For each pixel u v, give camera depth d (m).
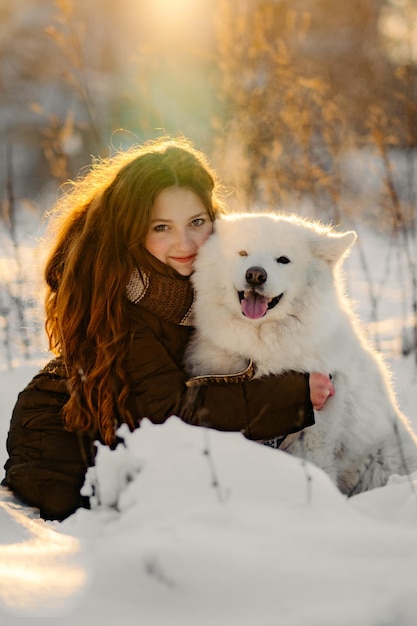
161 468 2.63
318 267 3.80
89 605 1.83
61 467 3.45
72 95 18.84
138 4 19.31
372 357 4.00
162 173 3.65
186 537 2.08
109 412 3.47
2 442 4.56
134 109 10.81
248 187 7.75
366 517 2.42
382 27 16.44
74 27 7.41
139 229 3.60
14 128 18.42
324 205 8.05
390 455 3.89
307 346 3.66
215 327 3.73
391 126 8.94
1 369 6.06
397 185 9.55
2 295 7.39
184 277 3.82
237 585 1.90
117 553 2.02
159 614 1.82
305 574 1.93
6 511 2.46
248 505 2.38
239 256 3.71
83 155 13.01
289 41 9.37
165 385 3.50
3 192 15.70
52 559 2.06
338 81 13.16
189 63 11.90
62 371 3.73
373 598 1.83
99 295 3.57
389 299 8.28
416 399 5.21
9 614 1.76
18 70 20.45
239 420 3.43
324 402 3.66
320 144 8.83
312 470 2.62
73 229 3.96
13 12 21.75
